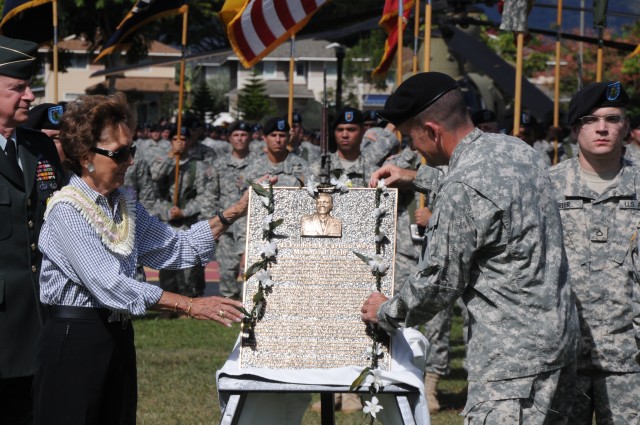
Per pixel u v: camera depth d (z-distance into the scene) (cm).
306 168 894
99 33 4209
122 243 525
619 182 602
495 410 482
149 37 4169
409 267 923
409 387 515
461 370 1105
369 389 512
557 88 1257
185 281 1534
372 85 4722
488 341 488
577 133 609
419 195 912
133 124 530
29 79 616
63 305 522
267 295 543
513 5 943
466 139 505
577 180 609
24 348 603
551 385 488
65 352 516
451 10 1906
